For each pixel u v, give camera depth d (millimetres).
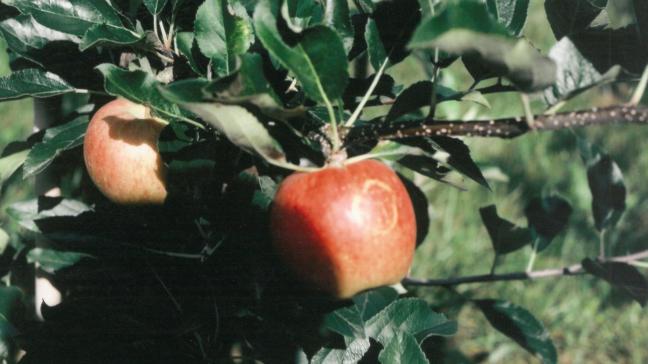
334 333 803
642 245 1678
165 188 754
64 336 787
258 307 762
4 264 981
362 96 775
